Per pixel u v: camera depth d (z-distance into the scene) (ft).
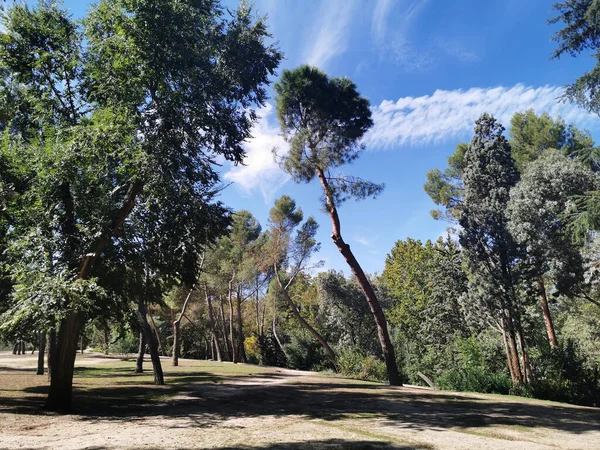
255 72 46.34
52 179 34.19
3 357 144.25
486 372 70.64
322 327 147.43
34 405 34.96
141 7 37.22
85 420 28.55
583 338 85.56
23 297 28.86
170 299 110.73
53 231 35.47
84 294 29.84
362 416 31.96
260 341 146.20
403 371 111.45
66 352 34.42
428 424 28.89
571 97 41.22
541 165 73.97
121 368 89.76
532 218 70.28
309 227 126.00
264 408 35.99
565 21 42.32
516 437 25.02
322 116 73.92
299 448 20.31
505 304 72.69
